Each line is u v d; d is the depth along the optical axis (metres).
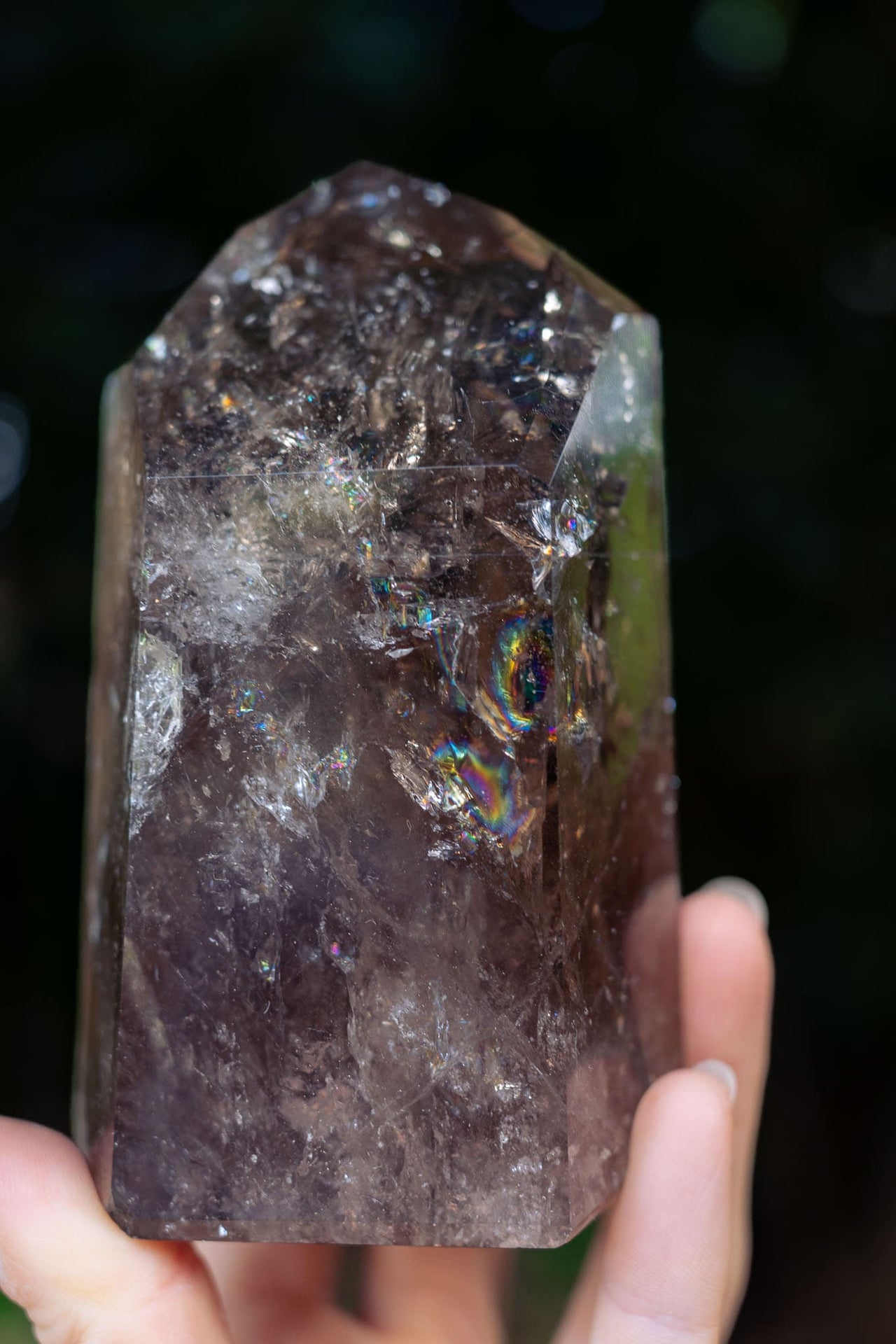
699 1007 0.30
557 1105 0.24
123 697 0.26
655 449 0.28
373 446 0.25
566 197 0.44
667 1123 0.26
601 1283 0.27
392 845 0.25
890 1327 0.45
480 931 0.25
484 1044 0.25
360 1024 0.25
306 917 0.25
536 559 0.24
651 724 0.28
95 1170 0.26
